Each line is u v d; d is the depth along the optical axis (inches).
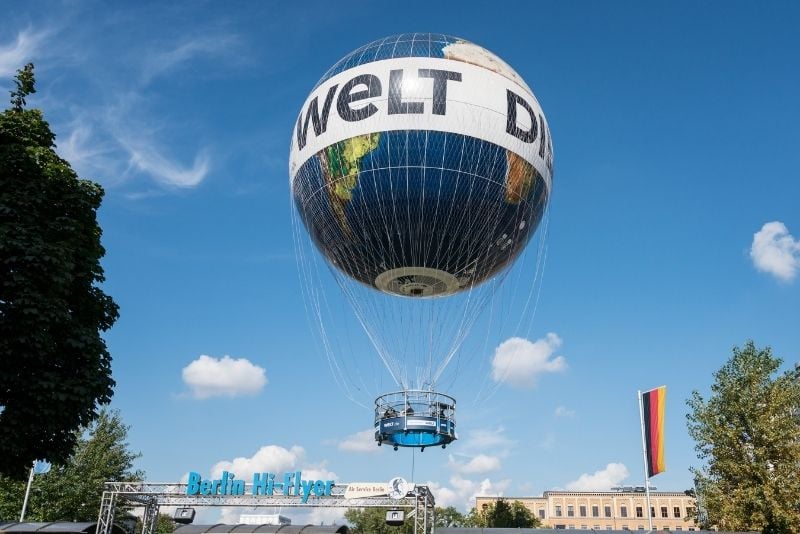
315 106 1224.8
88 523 1550.2
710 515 1366.9
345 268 1369.3
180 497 1887.3
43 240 781.9
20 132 864.9
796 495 1290.6
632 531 1214.9
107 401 818.2
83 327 805.2
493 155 1160.2
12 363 743.7
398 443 1227.9
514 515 3698.3
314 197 1245.1
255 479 1860.2
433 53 1189.7
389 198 1168.2
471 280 1365.7
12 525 1508.4
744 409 1368.1
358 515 3806.6
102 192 900.0
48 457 761.6
